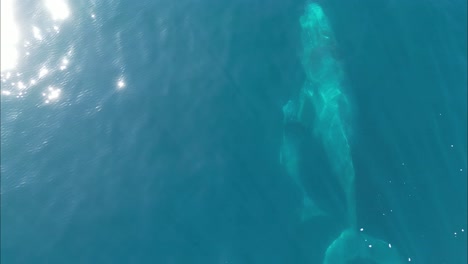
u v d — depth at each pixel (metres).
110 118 26.50
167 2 30.56
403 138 27.14
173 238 23.92
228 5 30.59
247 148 26.20
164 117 26.77
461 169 26.84
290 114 27.19
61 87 27.06
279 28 29.77
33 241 23.47
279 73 28.34
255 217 24.61
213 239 24.00
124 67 27.98
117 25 29.39
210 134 26.48
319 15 30.12
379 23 30.28
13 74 27.14
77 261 23.20
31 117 26.17
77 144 25.73
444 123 27.72
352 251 24.12
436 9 30.80
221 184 25.22
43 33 28.66
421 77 28.81
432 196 26.02
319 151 26.28
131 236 23.89
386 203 25.45
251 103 27.44
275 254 23.84
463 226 25.59
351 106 27.77
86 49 28.36
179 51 28.78
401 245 24.62
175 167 25.50
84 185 24.83
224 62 28.62
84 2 30.11
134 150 25.80
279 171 25.64
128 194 24.78
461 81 28.88
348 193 25.45
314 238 24.23
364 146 26.75
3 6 29.25
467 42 29.97
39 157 25.28
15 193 24.38
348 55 29.19
